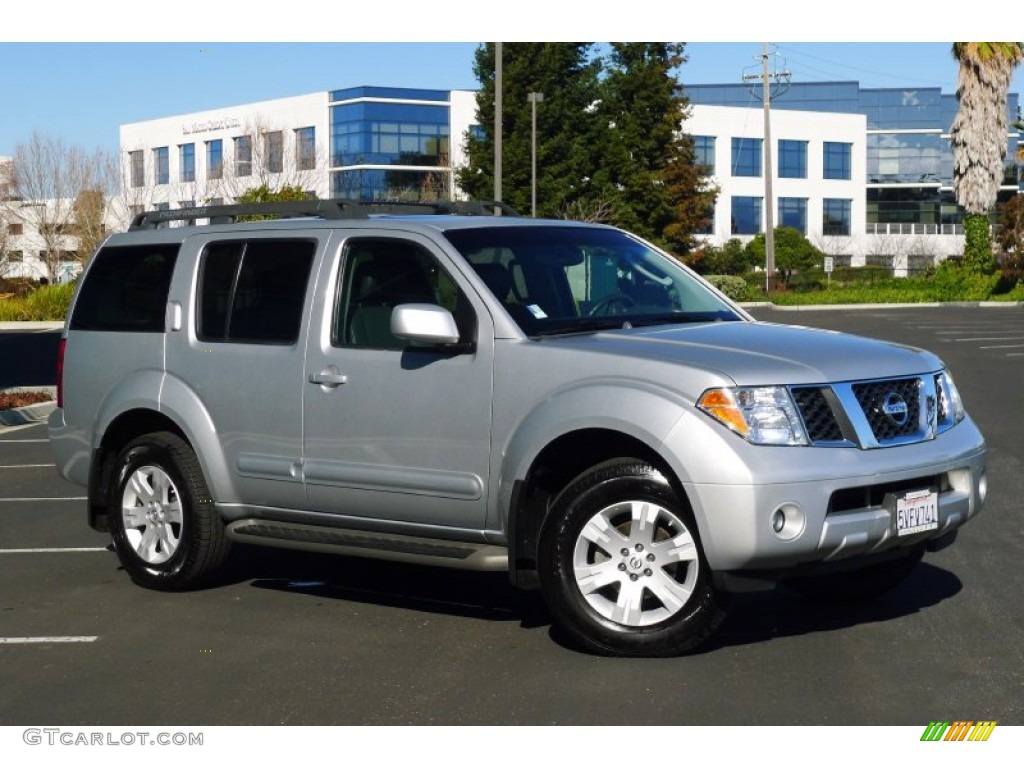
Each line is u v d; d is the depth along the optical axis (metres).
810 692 5.59
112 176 73.94
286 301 7.30
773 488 5.66
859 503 5.92
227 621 7.10
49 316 51.47
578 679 5.86
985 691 5.56
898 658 6.06
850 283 69.38
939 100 100.38
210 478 7.50
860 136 90.75
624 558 6.06
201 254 7.75
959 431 6.42
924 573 7.81
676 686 5.72
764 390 5.80
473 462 6.49
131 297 8.06
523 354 6.36
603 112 61.12
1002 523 9.27
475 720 5.37
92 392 8.11
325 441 7.02
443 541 6.74
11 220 77.38
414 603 7.41
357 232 7.14
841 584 7.02
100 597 7.72
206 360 7.54
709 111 83.62
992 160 53.22
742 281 56.38
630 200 60.62
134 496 7.88
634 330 6.60
